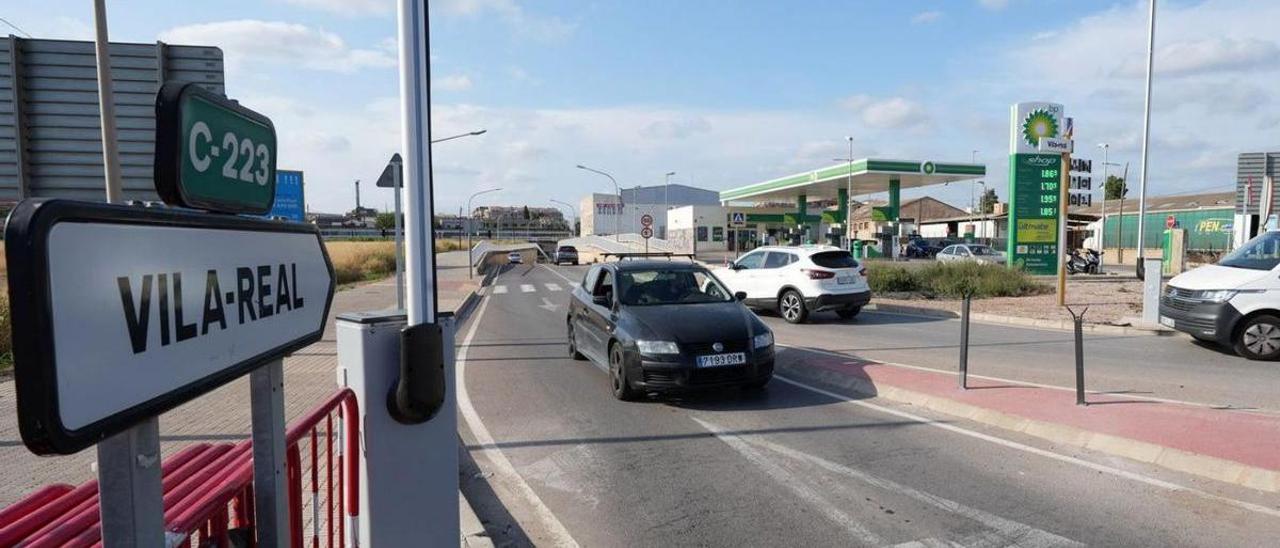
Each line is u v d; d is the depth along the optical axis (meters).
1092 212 60.53
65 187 8.87
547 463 5.45
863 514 4.39
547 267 46.75
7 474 4.99
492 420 6.71
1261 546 3.85
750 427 6.33
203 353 1.58
